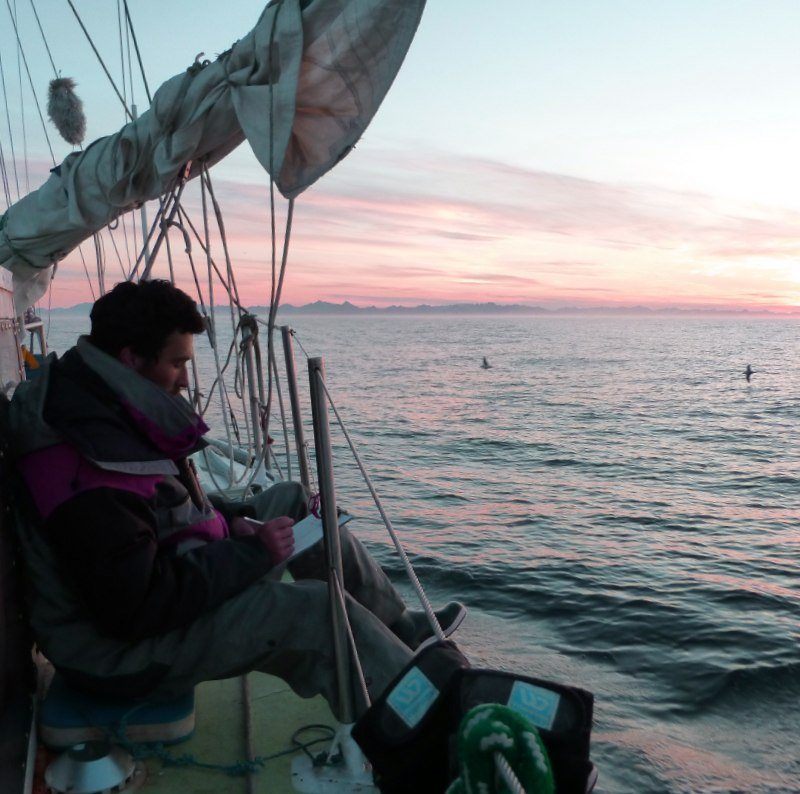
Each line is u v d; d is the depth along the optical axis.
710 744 5.66
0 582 1.94
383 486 18.02
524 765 1.34
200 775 2.24
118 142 3.88
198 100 3.42
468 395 48.53
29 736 2.02
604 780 5.11
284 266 3.28
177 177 3.95
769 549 12.13
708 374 70.56
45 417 1.93
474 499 16.30
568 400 45.38
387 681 2.15
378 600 2.58
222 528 2.42
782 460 23.36
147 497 2.02
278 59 3.07
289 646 2.16
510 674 1.73
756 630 8.15
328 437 2.10
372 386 55.47
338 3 2.99
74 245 4.93
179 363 2.14
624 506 15.77
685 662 7.25
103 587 1.90
